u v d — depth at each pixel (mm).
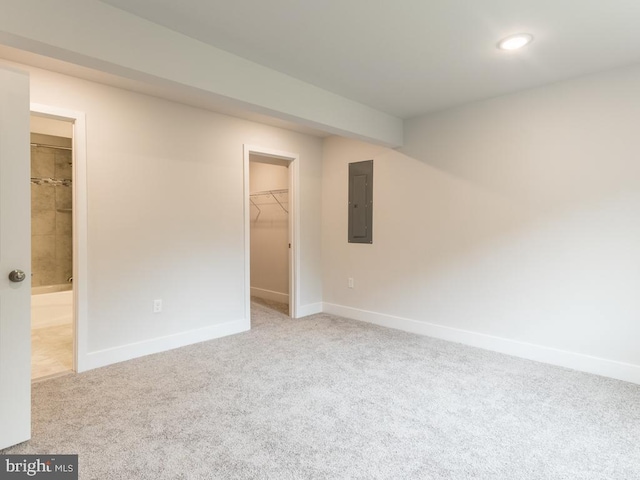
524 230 3053
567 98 2803
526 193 3033
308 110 2893
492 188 3227
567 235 2836
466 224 3406
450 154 3500
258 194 5602
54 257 4840
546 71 2650
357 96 3168
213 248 3609
